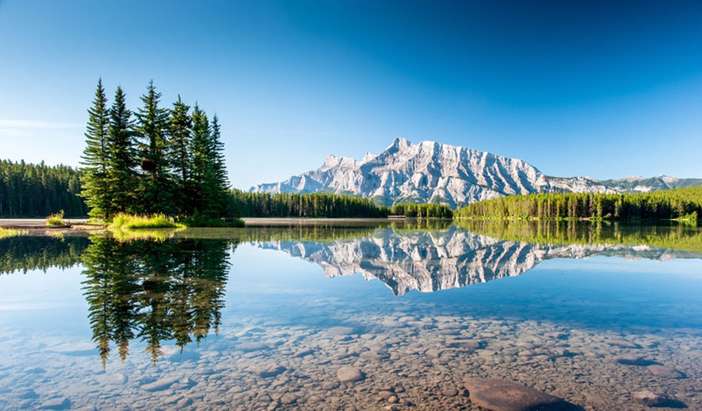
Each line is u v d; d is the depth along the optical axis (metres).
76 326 6.23
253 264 13.78
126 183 39.78
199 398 3.95
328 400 3.94
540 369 4.81
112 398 3.92
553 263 15.52
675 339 6.02
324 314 7.27
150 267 12.21
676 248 22.92
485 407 3.80
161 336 5.82
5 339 5.58
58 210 94.88
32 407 3.70
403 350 5.42
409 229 56.38
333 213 163.62
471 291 9.66
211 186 46.78
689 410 3.80
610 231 50.31
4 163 95.69
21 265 12.44
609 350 5.50
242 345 5.51
